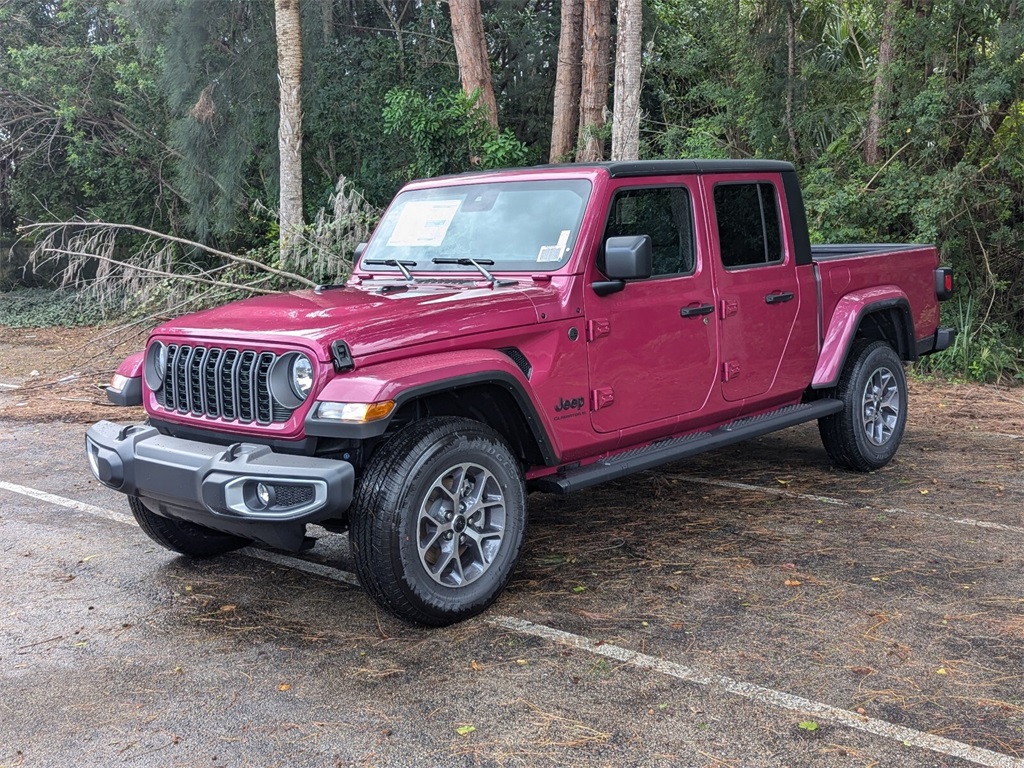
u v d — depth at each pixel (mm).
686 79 16312
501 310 4227
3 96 20891
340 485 3633
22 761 3127
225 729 3301
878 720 3234
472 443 4035
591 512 5758
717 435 5262
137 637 4109
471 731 3232
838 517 5500
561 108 16562
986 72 10648
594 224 4594
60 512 6055
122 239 21516
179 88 17734
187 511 4070
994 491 5988
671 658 3734
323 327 3873
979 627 3955
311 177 19438
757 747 3086
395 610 3916
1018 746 3059
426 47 19531
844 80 12656
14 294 21766
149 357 4469
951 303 11523
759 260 5551
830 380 5887
